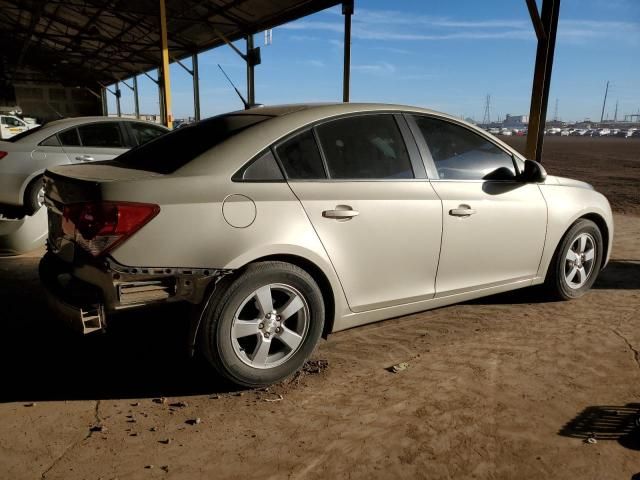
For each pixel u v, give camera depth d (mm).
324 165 2961
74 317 2510
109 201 2420
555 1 6625
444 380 2902
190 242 2510
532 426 2453
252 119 3076
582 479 2088
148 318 2740
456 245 3398
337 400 2697
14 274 4805
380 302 3150
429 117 3455
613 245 6539
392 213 3082
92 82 37094
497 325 3732
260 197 2699
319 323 2902
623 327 3695
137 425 2457
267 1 13367
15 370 2994
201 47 20188
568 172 18984
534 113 7027
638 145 50094
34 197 6191
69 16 20578
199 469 2139
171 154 2992
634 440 2348
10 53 31016
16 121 27875
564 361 3145
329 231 2869
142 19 17594
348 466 2164
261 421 2500
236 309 2635
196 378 2924
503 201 3615
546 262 3992
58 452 2244
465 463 2186
